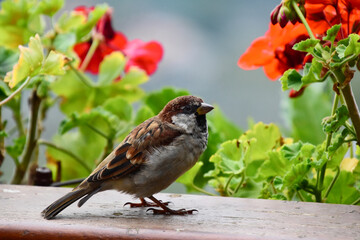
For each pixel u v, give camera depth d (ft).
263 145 10.02
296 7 9.71
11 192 9.84
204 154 10.19
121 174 9.77
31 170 10.18
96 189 9.76
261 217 9.67
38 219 9.62
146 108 10.21
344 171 9.92
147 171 9.78
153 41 10.41
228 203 9.79
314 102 10.23
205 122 9.89
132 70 10.30
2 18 10.14
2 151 10.12
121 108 10.25
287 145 9.86
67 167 10.34
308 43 9.61
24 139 10.19
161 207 9.73
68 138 10.31
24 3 10.14
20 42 10.18
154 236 9.53
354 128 9.72
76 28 10.15
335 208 9.74
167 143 9.80
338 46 9.61
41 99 10.12
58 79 10.29
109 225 9.58
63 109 10.35
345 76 9.64
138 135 9.80
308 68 9.69
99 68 10.41
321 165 9.75
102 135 10.20
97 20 10.15
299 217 9.67
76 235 9.54
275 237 9.52
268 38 9.90
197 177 10.19
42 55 9.73
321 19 9.80
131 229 9.55
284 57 9.87
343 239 9.52
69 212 9.71
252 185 10.03
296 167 9.76
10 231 9.55
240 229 9.58
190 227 9.59
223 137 10.19
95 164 10.26
